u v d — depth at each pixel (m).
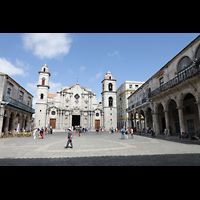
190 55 15.10
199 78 12.85
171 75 18.56
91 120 48.22
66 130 43.53
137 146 10.92
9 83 24.59
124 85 49.34
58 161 6.45
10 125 26.03
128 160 6.53
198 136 13.42
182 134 15.49
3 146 11.47
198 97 13.30
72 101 49.00
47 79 45.25
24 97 33.16
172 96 17.34
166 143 12.38
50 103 46.00
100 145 11.83
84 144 12.62
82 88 51.34
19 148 10.34
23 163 6.11
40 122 41.38
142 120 44.09
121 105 52.16
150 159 6.66
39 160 6.65
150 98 22.16
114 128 47.91
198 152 8.08
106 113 48.62
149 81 25.22
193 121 18.70
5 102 22.17
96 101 51.72
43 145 12.09
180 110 16.00
